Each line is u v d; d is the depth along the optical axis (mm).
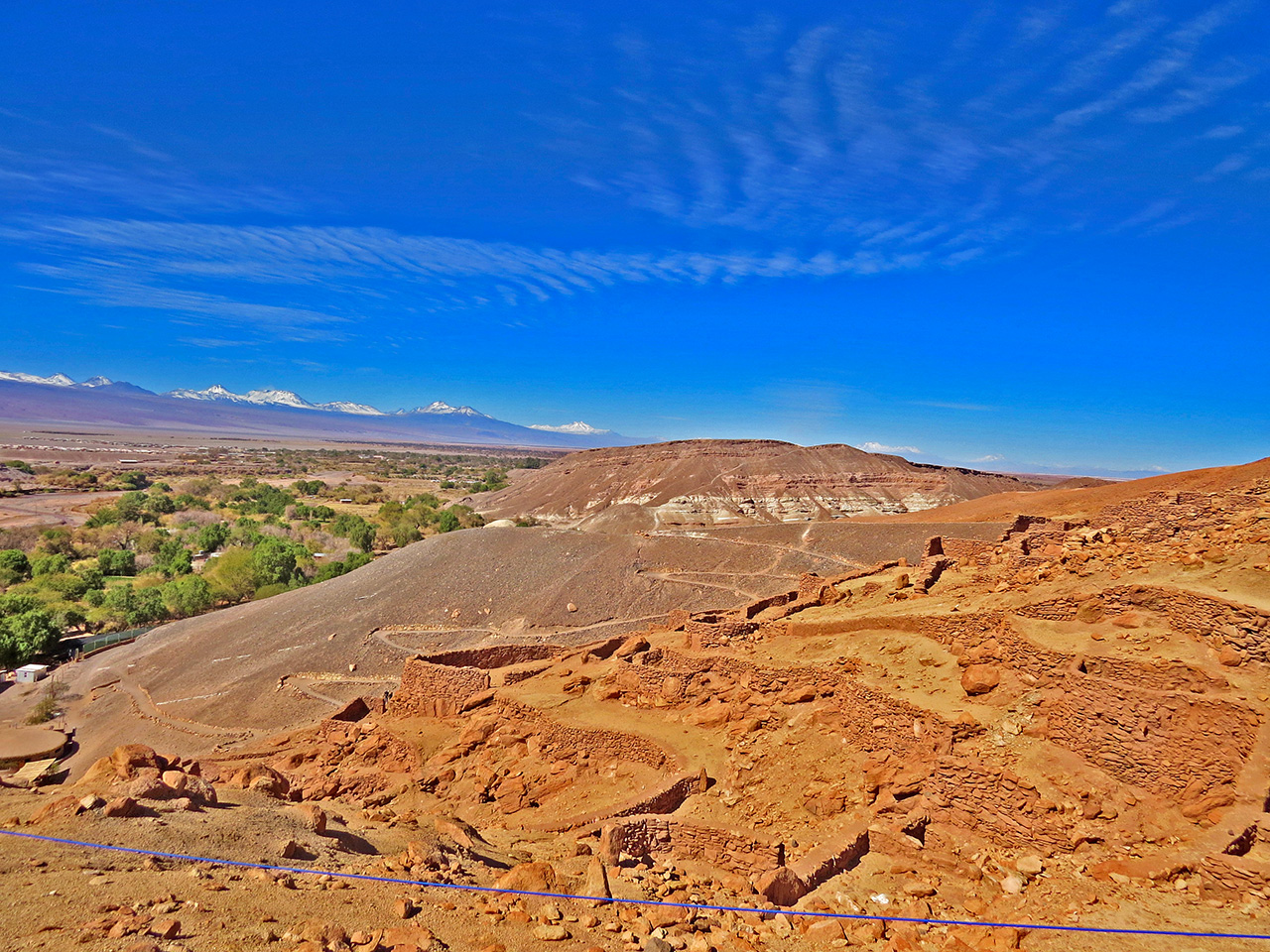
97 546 148500
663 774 28047
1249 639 19062
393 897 17219
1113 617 22938
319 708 61938
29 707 66938
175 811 20266
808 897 18750
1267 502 26609
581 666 38875
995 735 21234
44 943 12008
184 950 12289
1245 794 16406
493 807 28938
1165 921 14977
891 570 39094
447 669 38594
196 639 78188
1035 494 98250
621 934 16672
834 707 26297
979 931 16156
